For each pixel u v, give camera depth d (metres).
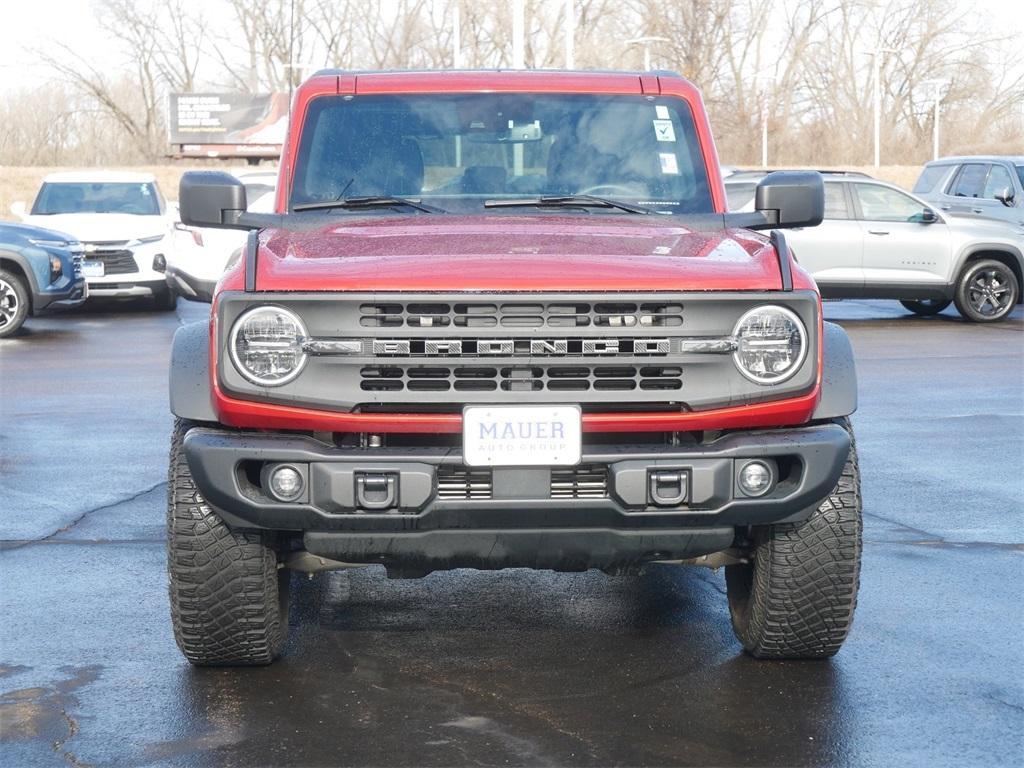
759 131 64.25
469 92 5.91
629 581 6.24
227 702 4.67
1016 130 69.38
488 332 4.35
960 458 9.04
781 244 4.73
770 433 4.52
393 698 4.71
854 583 4.79
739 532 4.95
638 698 4.70
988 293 18.05
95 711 4.59
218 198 5.41
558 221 5.36
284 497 4.40
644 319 4.41
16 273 16.56
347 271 4.45
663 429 4.45
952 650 5.20
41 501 7.85
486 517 4.39
